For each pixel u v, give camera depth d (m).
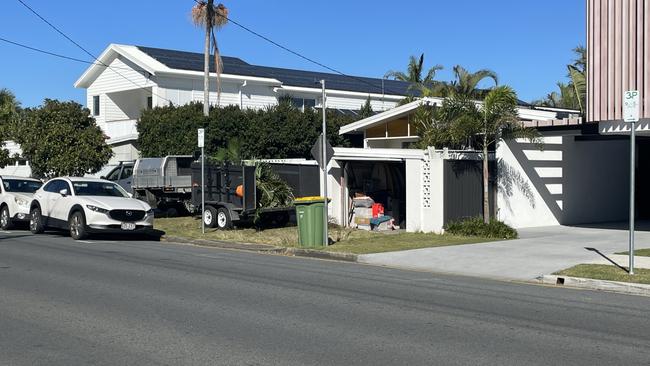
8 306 8.89
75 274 11.73
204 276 11.74
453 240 17.22
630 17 16.50
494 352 6.77
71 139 26.39
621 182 23.83
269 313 8.62
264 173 20.52
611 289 10.88
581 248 15.41
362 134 27.86
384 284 11.16
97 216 17.45
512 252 14.92
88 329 7.64
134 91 36.81
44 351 6.71
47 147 25.95
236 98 36.44
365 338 7.33
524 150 20.72
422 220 19.33
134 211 17.83
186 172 24.11
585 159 22.64
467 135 18.25
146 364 6.28
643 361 6.46
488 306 9.26
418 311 8.85
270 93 37.72
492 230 17.84
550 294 10.38
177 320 8.15
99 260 13.73
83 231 17.62
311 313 8.64
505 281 11.94
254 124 27.86
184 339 7.21
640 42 16.27
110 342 7.07
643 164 24.44
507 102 17.77
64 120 26.72
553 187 21.64
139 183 24.53
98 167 27.48
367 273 12.53
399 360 6.46
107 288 10.34
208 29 29.41
